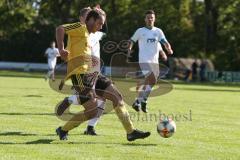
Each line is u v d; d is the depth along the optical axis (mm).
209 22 127000
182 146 21078
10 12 133625
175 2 123375
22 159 17422
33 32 135375
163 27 123000
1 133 22578
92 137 22516
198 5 128625
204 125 28203
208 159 18562
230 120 31250
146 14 35406
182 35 125000
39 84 63031
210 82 105188
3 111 31219
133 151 19547
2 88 53000
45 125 25641
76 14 125438
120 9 127625
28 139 21375
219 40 127188
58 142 20938
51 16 136375
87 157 18109
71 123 21328
